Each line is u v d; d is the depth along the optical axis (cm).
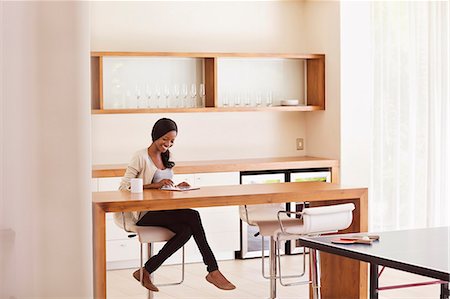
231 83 736
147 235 480
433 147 703
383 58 730
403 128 729
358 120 722
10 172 263
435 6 696
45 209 266
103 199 458
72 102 268
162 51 719
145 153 518
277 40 762
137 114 712
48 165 266
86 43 270
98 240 445
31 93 264
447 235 418
